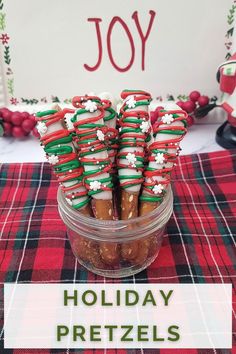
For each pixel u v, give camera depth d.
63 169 0.23
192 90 0.41
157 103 0.41
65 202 0.24
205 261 0.27
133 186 0.23
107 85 0.40
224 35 0.38
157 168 0.23
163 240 0.28
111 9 0.36
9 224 0.29
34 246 0.28
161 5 0.36
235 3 0.37
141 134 0.23
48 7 0.36
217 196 0.32
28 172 0.34
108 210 0.24
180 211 0.31
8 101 0.41
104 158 0.22
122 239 0.23
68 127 0.24
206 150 0.38
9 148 0.39
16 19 0.37
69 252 0.27
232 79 0.35
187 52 0.39
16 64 0.39
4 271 0.26
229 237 0.29
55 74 0.39
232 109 0.36
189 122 0.40
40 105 0.41
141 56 0.39
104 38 0.38
